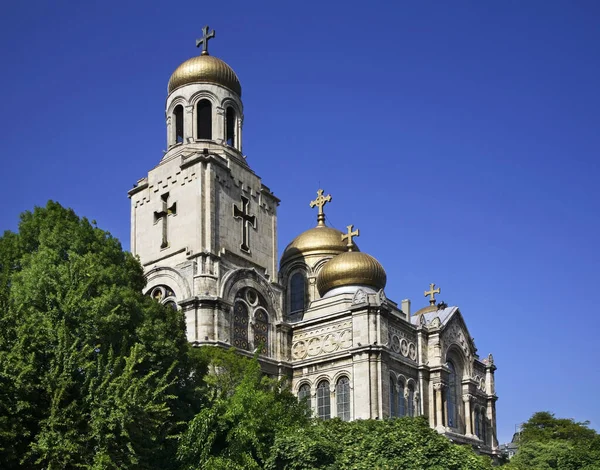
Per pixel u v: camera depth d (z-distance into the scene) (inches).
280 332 3051.2
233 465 1787.6
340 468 1914.4
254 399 1967.3
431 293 3951.8
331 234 3688.5
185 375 2058.3
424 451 1966.0
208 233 2874.0
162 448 1768.0
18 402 1524.4
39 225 2135.8
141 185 3137.3
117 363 1654.8
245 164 3164.4
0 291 1686.8
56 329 1652.3
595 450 3152.1
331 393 2935.5
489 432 3585.1
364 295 2938.0
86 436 1544.0
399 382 2989.7
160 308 2119.8
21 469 1544.0
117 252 2190.0
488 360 3671.3
